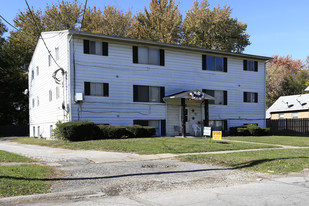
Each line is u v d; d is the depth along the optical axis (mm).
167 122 22562
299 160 10562
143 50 21891
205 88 24422
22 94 37375
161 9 36094
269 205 5484
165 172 8906
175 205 5535
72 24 36406
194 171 9102
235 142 17641
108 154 12625
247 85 26766
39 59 25812
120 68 20859
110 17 37938
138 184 7352
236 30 39812
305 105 32625
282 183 7430
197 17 37312
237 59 26281
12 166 8945
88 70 19703
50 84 22609
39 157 11555
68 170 9062
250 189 6789
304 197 6031
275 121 27766
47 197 6109
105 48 20359
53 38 21859
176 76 23109
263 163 10062
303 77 52438
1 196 5941
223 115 25203
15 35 36719
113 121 20375
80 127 17234
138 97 21500
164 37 35500
